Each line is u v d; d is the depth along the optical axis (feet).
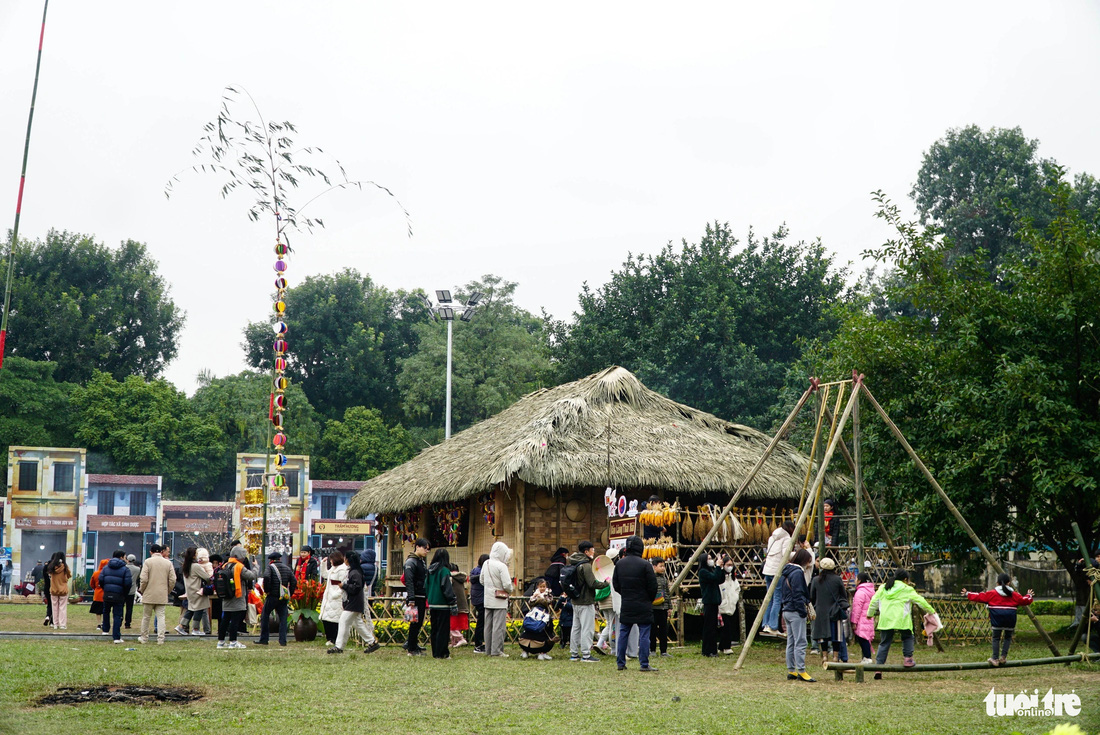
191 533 177.37
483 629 56.18
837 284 148.46
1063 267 63.41
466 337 214.69
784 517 70.74
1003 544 73.10
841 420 53.57
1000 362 63.41
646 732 30.22
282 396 76.54
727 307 139.03
